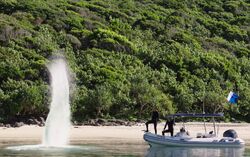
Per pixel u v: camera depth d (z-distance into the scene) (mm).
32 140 64500
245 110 110812
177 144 56438
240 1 199250
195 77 120750
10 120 87125
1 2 145750
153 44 140125
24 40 122562
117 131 80250
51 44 124500
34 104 90062
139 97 99312
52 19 140125
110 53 125562
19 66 108062
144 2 183125
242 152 53031
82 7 156250
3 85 99688
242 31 166875
